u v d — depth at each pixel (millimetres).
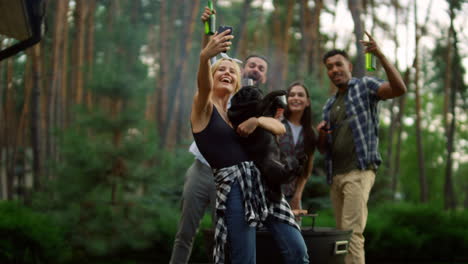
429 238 6637
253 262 2264
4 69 12820
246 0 13398
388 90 3334
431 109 27859
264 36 18781
